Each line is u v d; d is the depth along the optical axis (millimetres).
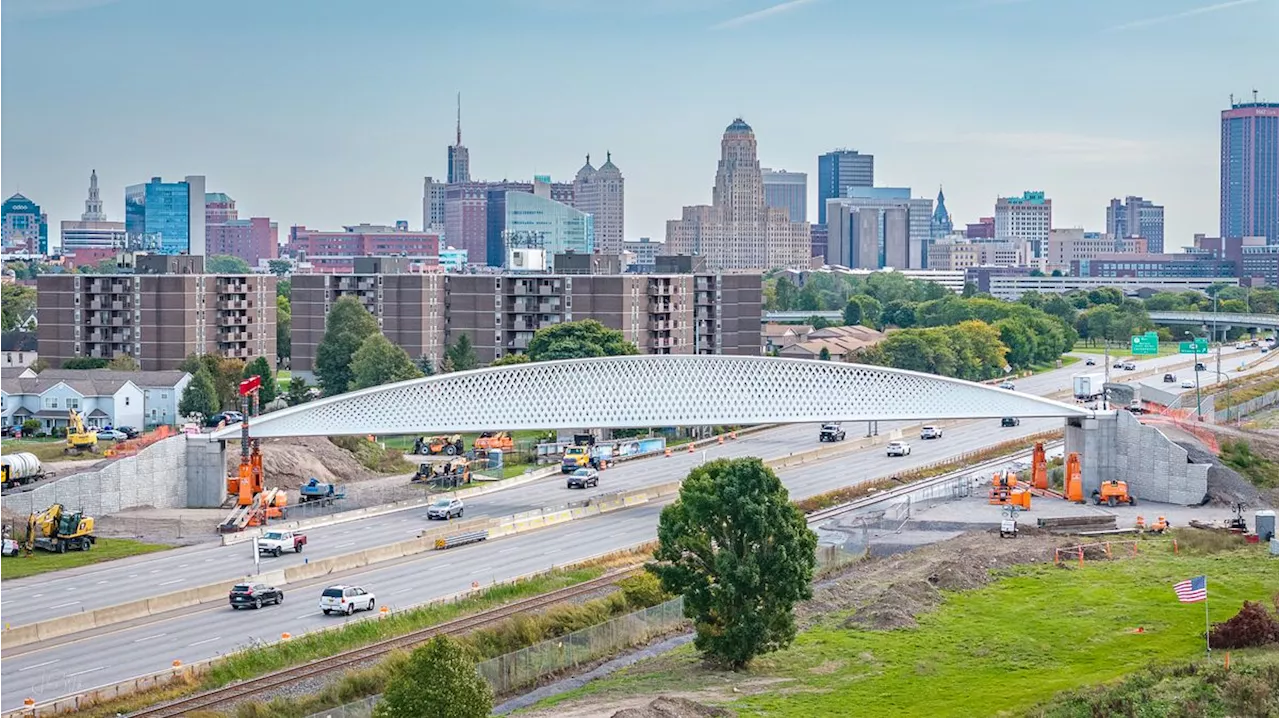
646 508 189875
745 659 117875
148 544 161000
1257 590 139250
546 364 185625
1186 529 168125
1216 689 105688
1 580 143375
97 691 106750
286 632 124188
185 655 117812
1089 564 152000
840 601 138375
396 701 92375
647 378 187250
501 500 193000
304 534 166750
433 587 142250
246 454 179750
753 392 187875
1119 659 118562
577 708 106188
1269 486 194750
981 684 113000
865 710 106500
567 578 146250
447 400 183500
